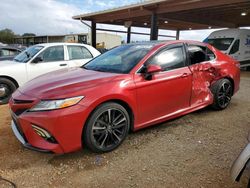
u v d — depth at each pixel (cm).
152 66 366
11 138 389
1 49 976
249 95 678
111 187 269
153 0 1200
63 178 286
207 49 489
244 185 268
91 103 313
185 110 438
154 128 424
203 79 463
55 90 315
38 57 663
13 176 289
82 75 371
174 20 1617
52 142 302
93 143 324
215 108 513
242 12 1427
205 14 1535
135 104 361
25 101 315
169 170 298
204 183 273
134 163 315
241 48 1327
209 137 390
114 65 401
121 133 353
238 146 359
